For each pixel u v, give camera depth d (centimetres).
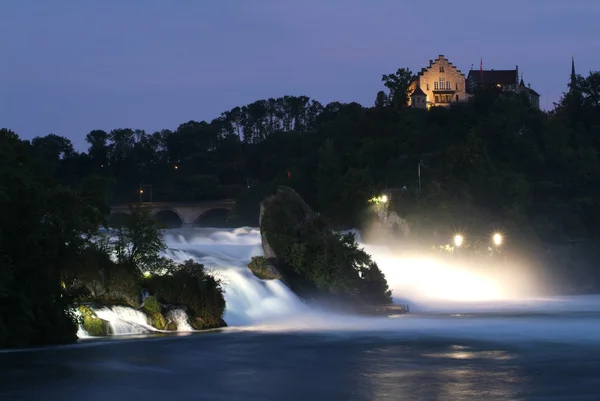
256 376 5706
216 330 8212
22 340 6762
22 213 6956
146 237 8456
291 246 10388
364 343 7338
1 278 6469
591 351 6769
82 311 7456
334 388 5241
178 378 5606
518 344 7250
